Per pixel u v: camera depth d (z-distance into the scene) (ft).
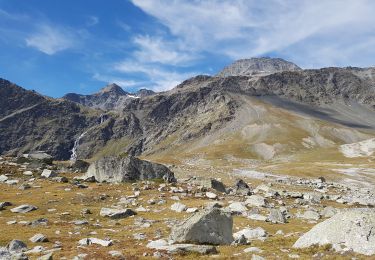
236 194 280.51
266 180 437.58
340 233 100.42
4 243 115.85
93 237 126.62
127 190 245.86
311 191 359.25
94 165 301.63
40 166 336.08
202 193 252.21
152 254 97.50
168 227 146.41
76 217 169.58
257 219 175.01
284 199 275.18
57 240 120.47
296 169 569.64
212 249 100.58
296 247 106.01
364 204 272.72
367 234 96.43
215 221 115.75
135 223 158.61
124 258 93.56
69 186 247.09
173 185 274.36
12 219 159.22
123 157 295.69
